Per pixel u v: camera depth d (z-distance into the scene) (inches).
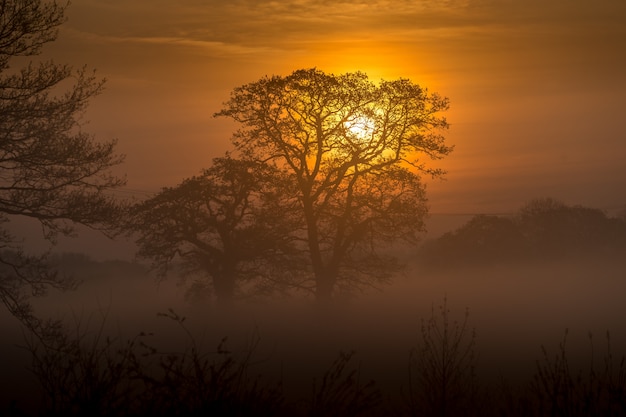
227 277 3567.9
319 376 1403.8
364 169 3523.6
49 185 2074.3
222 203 3553.2
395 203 3481.8
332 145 3538.4
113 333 1747.0
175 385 440.8
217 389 443.8
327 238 3563.0
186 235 3553.2
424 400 573.0
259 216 3538.4
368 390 1154.0
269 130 3523.6
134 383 492.7
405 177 3467.0
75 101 2012.8
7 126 1956.2
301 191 3553.2
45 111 1982.0
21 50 1892.2
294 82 3467.0
